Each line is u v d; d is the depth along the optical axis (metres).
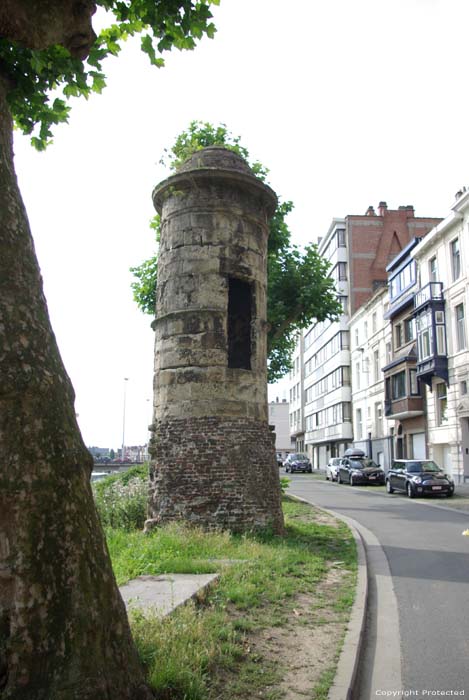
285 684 4.20
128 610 5.22
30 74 5.36
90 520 3.15
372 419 42.03
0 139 3.46
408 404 32.09
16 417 2.93
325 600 6.57
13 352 2.99
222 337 11.15
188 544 8.90
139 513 12.20
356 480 32.06
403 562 9.62
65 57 5.37
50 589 2.86
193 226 11.55
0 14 4.02
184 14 5.95
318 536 11.27
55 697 2.73
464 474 27.12
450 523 14.87
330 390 53.81
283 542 10.02
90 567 3.04
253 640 5.11
